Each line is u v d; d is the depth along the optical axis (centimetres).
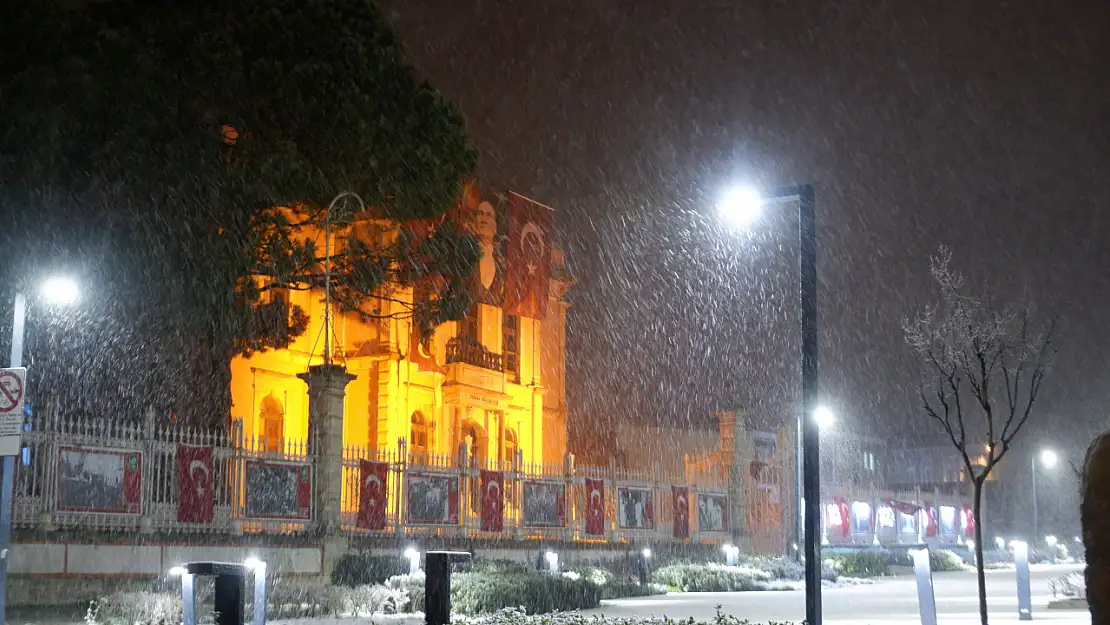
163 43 2584
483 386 4228
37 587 1895
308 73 2630
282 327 2917
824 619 1919
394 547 2658
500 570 2423
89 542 1984
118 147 2397
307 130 2695
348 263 2936
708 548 3875
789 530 4397
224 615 1248
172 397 2703
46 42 2434
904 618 1938
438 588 1428
